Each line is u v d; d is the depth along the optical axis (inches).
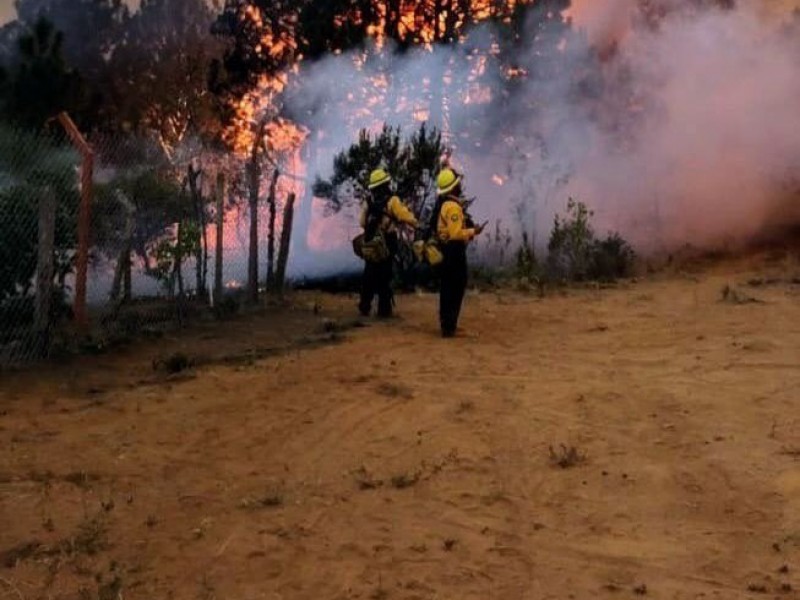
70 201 438.0
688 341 403.9
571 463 256.7
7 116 460.4
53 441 287.9
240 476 257.9
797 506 219.5
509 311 522.9
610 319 478.9
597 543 208.7
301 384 352.8
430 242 439.5
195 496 242.8
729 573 191.9
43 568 201.5
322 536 216.2
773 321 439.5
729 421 283.4
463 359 388.5
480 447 274.4
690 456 257.0
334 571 198.4
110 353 407.5
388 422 302.7
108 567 201.6
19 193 406.6
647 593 185.2
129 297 479.8
